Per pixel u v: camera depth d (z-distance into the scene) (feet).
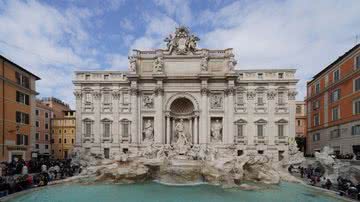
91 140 203.31
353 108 161.99
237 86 203.41
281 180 136.77
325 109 202.08
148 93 206.39
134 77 200.44
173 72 204.95
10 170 130.11
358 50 156.46
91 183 129.39
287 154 187.93
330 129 193.06
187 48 206.59
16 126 167.12
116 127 204.03
